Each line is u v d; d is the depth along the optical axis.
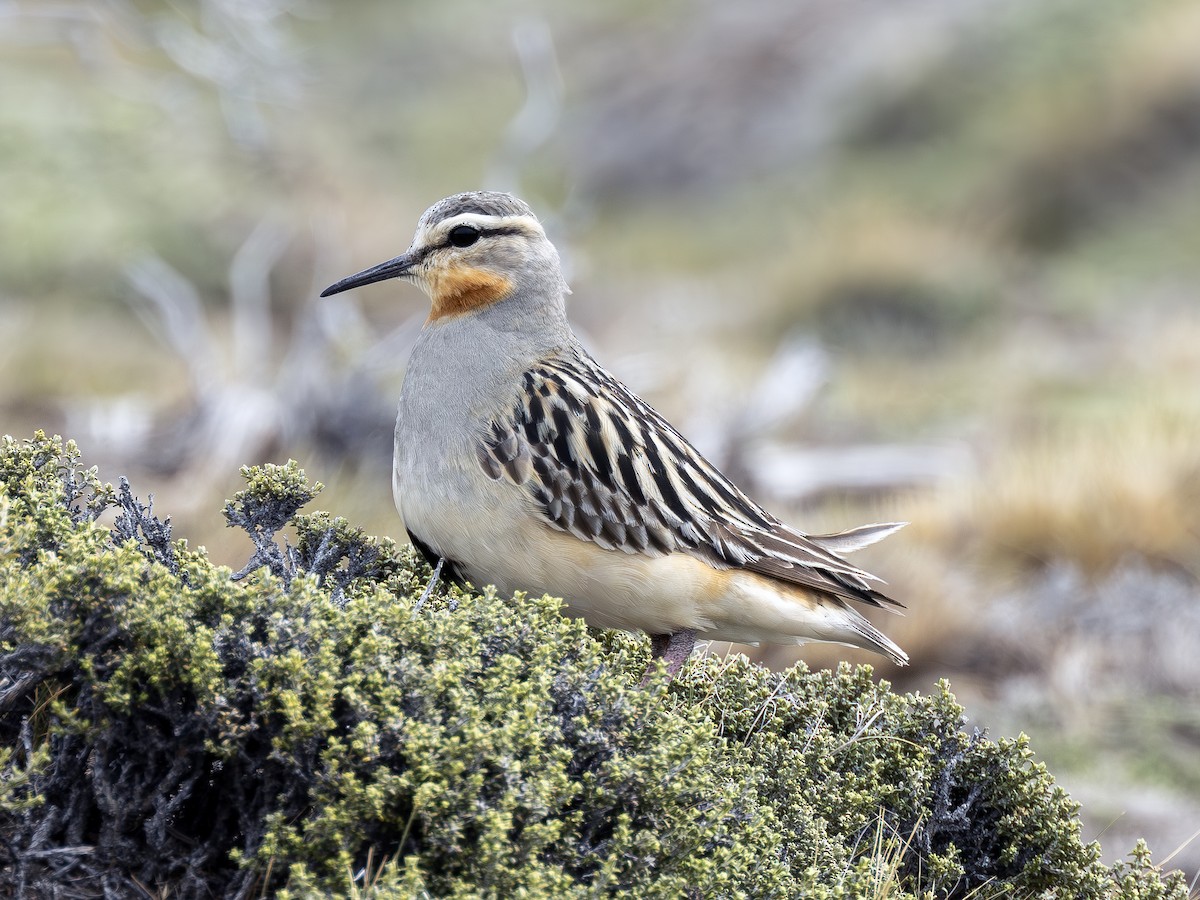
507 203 7.20
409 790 4.64
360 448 15.07
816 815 5.93
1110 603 12.91
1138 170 27.94
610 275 28.41
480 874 4.58
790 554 7.12
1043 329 23.62
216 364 18.08
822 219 27.61
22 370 18.31
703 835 5.00
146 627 4.79
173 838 4.88
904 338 23.31
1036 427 18.45
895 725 6.60
